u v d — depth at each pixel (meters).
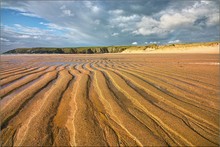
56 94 7.79
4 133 4.74
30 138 4.50
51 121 5.36
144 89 8.70
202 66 17.53
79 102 6.86
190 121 5.39
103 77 11.34
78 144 4.23
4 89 8.61
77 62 22.64
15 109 6.22
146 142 4.30
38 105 6.58
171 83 9.95
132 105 6.64
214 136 4.61
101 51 127.25
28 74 12.48
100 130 4.83
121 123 5.23
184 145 4.22
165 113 5.95
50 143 4.29
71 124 5.17
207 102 7.05
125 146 4.15
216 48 71.69
